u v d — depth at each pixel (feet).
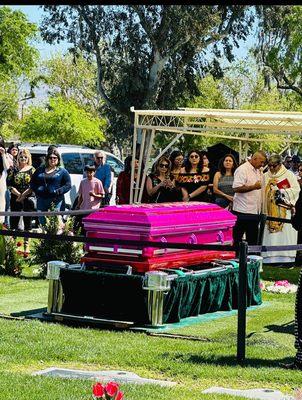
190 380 27.22
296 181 55.88
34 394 24.31
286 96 210.18
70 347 30.53
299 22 167.12
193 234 37.60
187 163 57.47
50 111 193.77
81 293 35.40
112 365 28.81
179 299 35.78
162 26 155.84
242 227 51.67
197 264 38.27
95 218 35.83
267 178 56.13
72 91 256.73
